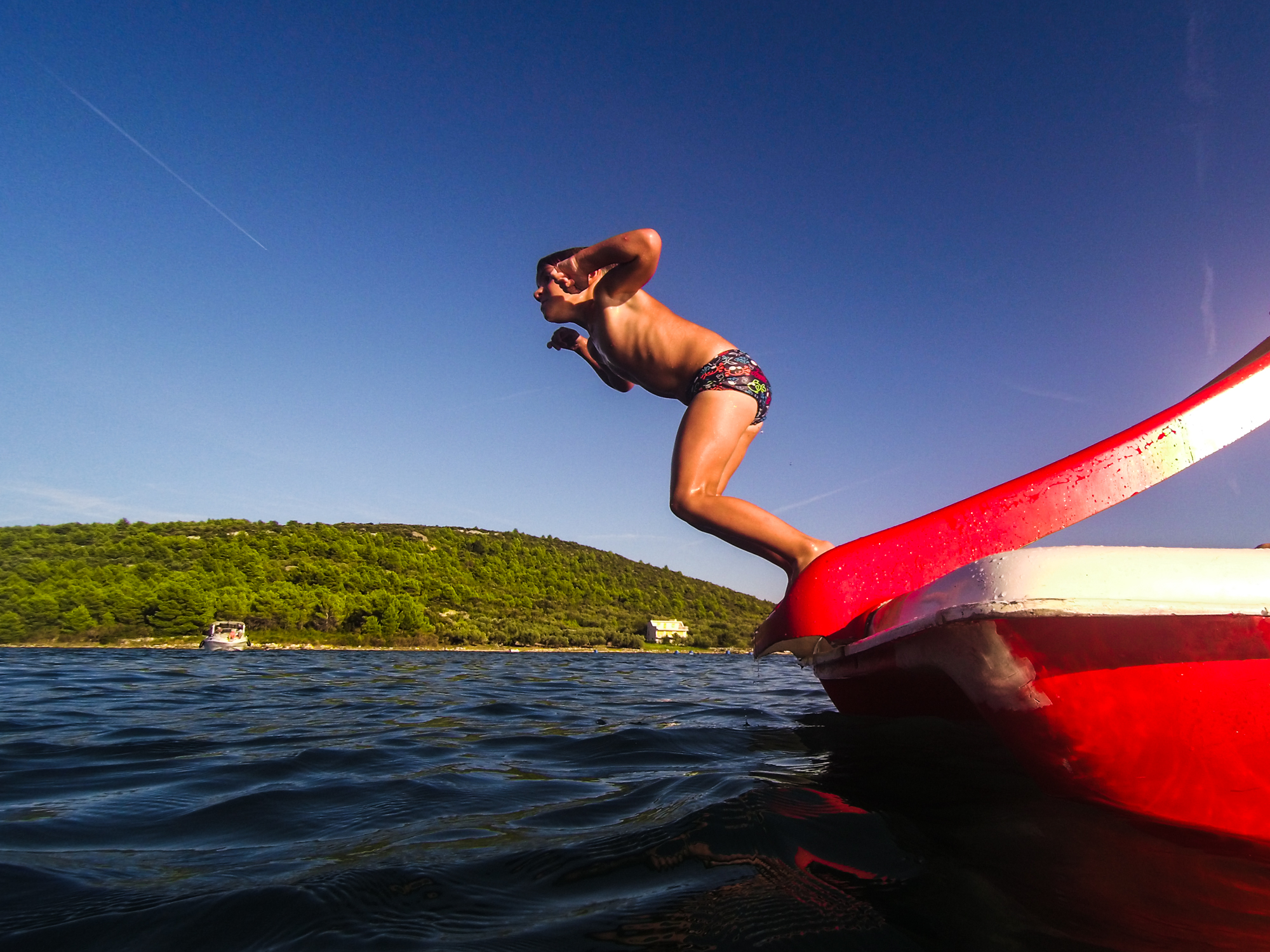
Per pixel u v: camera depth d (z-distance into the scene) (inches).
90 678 382.6
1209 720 57.9
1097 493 86.2
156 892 57.3
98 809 88.9
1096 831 68.1
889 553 87.0
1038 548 61.5
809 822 72.9
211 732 162.6
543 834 73.4
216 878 60.7
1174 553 58.3
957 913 50.3
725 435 101.4
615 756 126.1
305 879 59.7
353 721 187.2
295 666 616.7
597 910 52.1
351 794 95.6
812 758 113.1
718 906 52.4
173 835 76.9
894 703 127.3
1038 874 57.3
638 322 112.7
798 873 58.8
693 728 159.9
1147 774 61.5
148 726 175.8
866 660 98.1
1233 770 58.5
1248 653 56.1
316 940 47.9
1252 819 59.0
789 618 89.0
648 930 48.4
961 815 75.0
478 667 616.7
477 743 144.7
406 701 252.7
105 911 53.4
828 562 87.7
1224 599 55.1
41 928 50.4
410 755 129.6
